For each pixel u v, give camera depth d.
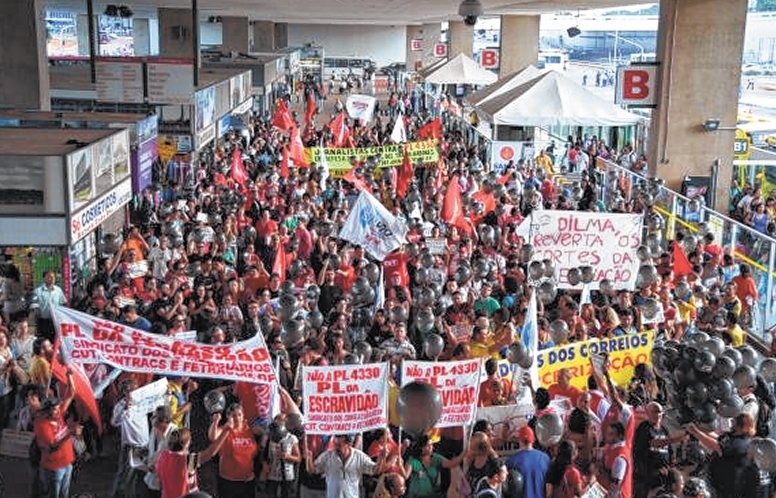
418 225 18.34
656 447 10.62
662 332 14.02
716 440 10.38
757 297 17.84
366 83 91.00
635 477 10.97
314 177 25.00
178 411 11.26
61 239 15.48
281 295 14.10
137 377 11.83
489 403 11.16
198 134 27.00
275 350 12.36
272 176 24.52
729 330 14.23
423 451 10.20
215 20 67.31
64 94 27.44
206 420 13.71
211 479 12.38
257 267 15.96
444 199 19.91
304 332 12.73
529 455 9.53
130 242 17.22
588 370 12.17
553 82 29.28
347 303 14.09
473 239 19.31
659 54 27.50
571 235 15.57
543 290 14.36
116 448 12.99
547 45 102.94
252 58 51.44
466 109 41.31
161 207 21.97
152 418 10.96
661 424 10.77
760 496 9.81
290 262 17.03
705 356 10.98
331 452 10.09
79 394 10.77
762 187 30.50
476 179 25.78
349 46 100.50
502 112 28.70
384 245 16.48
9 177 15.29
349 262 16.98
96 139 17.58
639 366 11.90
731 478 9.95
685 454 10.67
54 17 107.06
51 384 12.17
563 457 9.48
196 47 25.39
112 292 14.86
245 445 10.44
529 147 31.70
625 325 13.15
